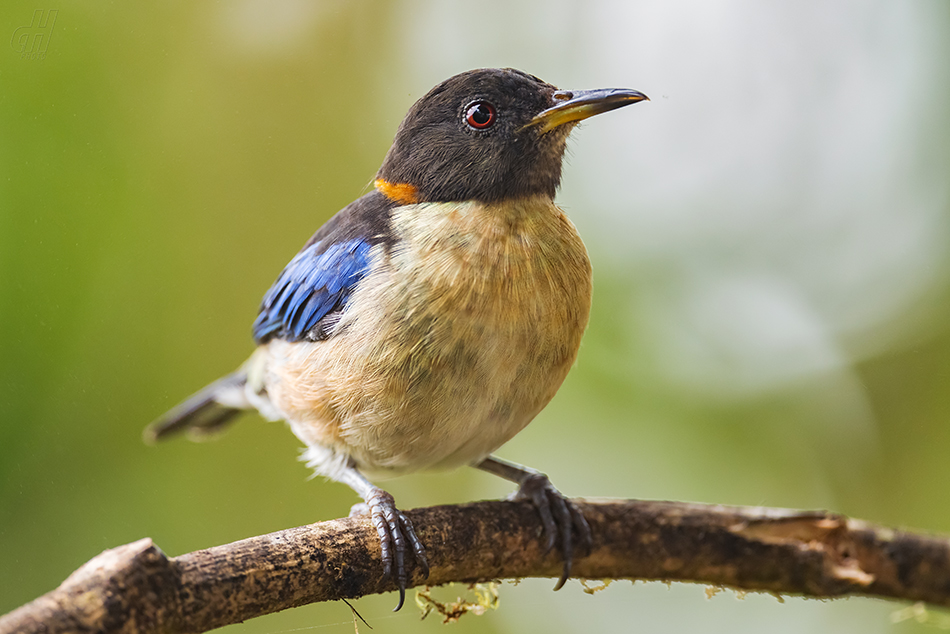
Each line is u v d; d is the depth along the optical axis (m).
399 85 13.03
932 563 10.05
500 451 14.20
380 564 8.20
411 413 9.03
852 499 14.10
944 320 14.65
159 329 11.61
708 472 13.94
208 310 11.97
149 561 6.35
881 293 14.80
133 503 11.27
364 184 12.80
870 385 14.57
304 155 12.46
